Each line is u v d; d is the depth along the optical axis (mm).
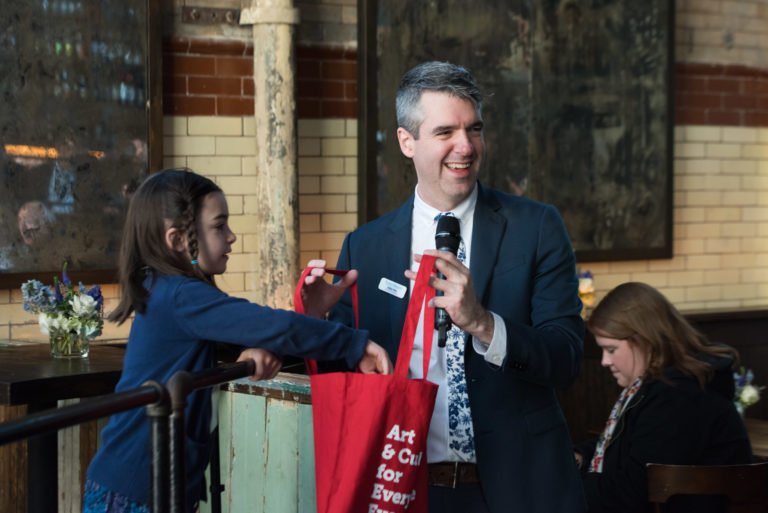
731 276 5973
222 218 2062
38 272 4281
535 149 5281
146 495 1917
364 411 1746
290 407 2658
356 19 4891
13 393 2941
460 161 2033
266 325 1836
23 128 4223
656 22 5562
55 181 4301
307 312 2070
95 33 4332
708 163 5867
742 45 5926
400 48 4906
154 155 4465
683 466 2691
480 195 2162
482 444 1998
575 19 5344
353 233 2266
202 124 4605
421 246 2154
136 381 1935
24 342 4133
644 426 2893
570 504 1998
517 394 2025
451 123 2014
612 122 5492
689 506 2834
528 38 5223
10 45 4180
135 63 4414
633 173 5566
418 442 1760
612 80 5473
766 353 5871
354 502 1740
